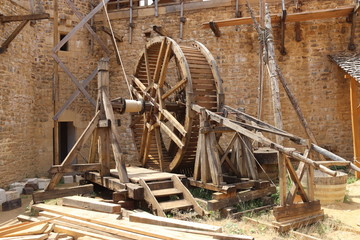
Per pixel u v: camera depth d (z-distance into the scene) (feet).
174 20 37.58
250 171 20.67
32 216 17.51
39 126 34.94
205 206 18.76
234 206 18.97
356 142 28.04
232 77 35.47
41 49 35.55
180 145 22.30
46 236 13.60
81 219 15.34
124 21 39.19
